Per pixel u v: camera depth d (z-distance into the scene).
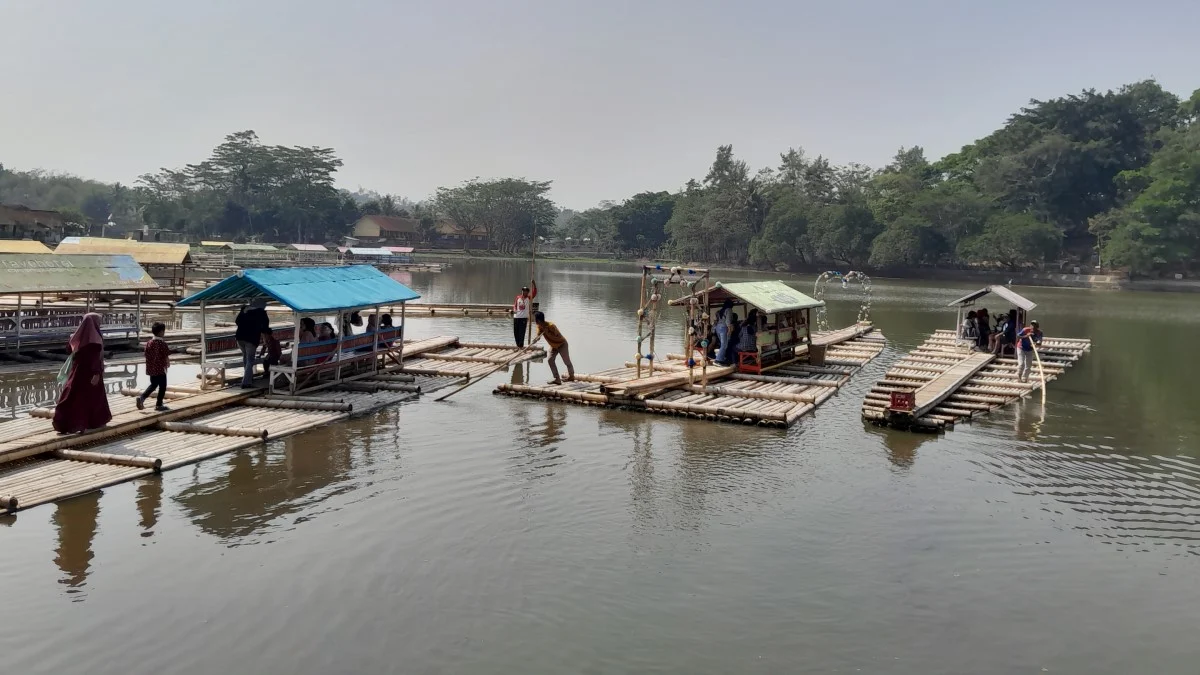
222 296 19.34
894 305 57.78
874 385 23.53
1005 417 19.75
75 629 8.35
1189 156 91.06
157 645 8.09
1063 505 13.06
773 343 25.48
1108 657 8.41
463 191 155.38
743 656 8.18
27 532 10.74
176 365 23.89
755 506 12.57
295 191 143.12
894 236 101.06
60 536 10.65
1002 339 28.92
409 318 39.88
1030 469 15.07
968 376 23.97
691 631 8.65
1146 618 9.27
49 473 12.93
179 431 15.70
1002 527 11.96
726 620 8.91
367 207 161.38
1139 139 107.12
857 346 32.22
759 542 11.12
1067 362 29.30
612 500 12.68
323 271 21.38
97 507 11.73
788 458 15.35
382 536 10.95
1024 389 22.84
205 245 96.06
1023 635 8.80
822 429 17.80
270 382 18.73
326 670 7.73
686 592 9.55
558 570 10.04
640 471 14.26
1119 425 19.08
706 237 127.44
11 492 11.92
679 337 34.34
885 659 8.23
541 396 20.17
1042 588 9.96
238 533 10.91
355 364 21.80
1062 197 108.19
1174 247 88.88
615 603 9.23
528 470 14.10
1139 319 51.88
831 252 109.56
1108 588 10.02
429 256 133.50
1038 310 58.00
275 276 19.27
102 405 14.76
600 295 59.72
